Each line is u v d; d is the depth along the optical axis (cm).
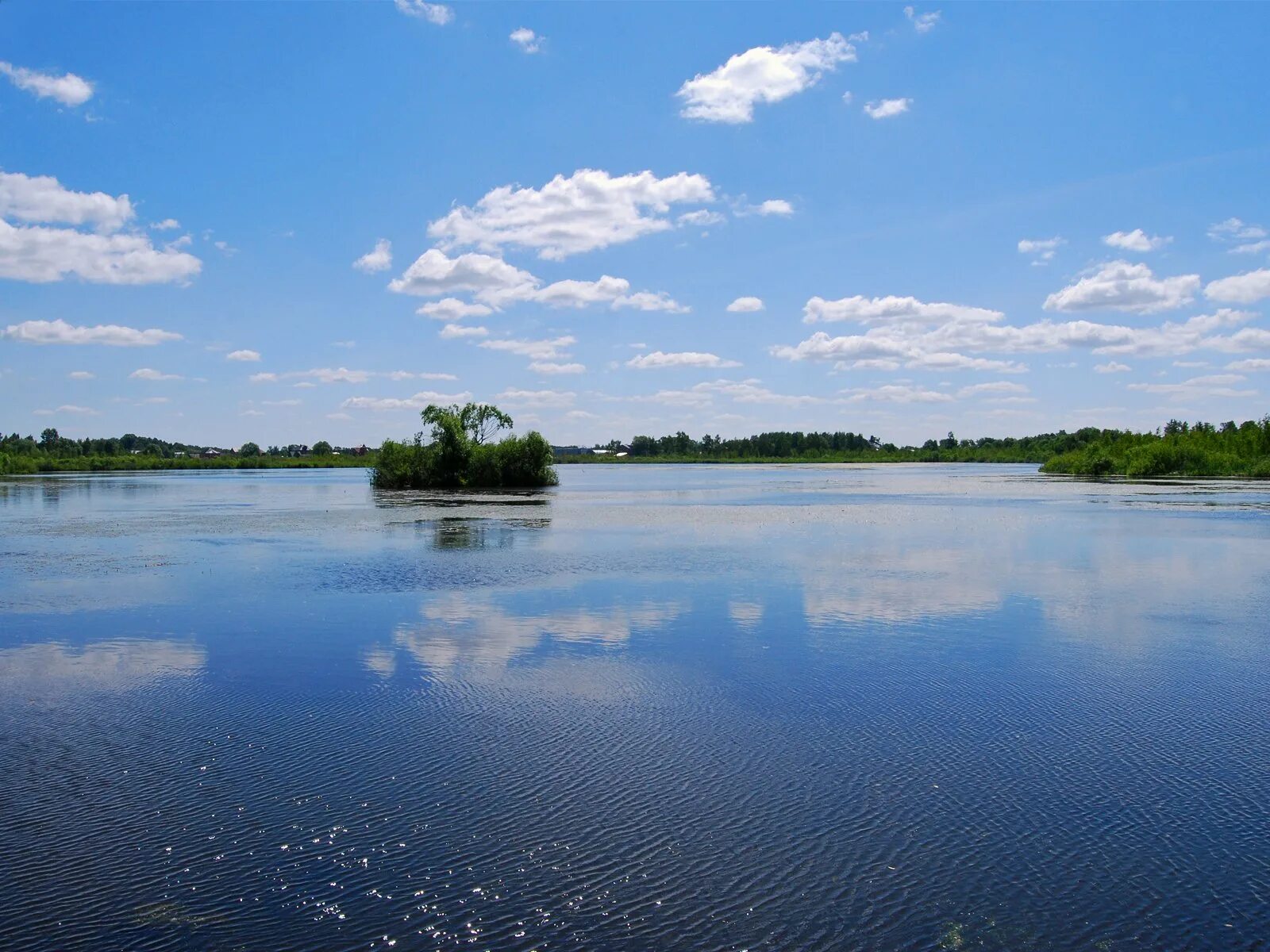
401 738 1268
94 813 1020
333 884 865
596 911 817
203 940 773
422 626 1995
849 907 827
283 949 760
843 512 5306
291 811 1025
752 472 14888
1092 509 5475
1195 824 993
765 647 1794
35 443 18375
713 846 940
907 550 3359
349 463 18562
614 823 993
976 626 1989
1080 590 2441
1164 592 2417
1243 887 861
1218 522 4481
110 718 1364
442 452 8950
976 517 4856
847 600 2306
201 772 1141
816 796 1067
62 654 1753
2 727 1323
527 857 916
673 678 1570
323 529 4222
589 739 1261
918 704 1418
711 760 1180
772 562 3011
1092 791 1081
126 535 3972
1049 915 815
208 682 1553
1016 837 962
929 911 821
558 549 3409
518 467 9131
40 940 774
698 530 4169
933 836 964
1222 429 13762
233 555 3222
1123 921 805
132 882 870
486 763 1168
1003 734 1282
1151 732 1287
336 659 1706
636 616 2097
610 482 10175
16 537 3875
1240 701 1434
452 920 802
